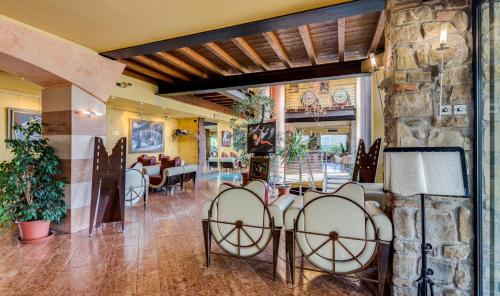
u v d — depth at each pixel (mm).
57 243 3510
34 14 3064
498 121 1979
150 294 2324
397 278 2244
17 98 5867
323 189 6344
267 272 2734
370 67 4855
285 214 2518
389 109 2553
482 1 2045
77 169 4004
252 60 5148
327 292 2369
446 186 1733
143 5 2848
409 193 1823
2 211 3525
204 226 2840
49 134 4113
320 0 2742
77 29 3439
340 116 11961
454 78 2146
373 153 4430
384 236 2219
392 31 2406
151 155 10414
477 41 2072
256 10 2941
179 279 2582
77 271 2736
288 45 4594
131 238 3701
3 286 2451
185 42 3779
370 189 3498
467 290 2100
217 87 6285
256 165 4742
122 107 8008
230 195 2721
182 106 8664
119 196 4098
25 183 3590
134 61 5473
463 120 2119
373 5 2791
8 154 5652
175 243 3514
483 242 2043
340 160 10547
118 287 2434
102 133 4383
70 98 3930
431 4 2225
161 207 5500
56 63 3664
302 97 12656
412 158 1820
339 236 2322
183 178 7477
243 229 2689
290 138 6316
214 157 13523
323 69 5316
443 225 2148
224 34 3527
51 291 2373
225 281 2549
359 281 2559
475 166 2072
